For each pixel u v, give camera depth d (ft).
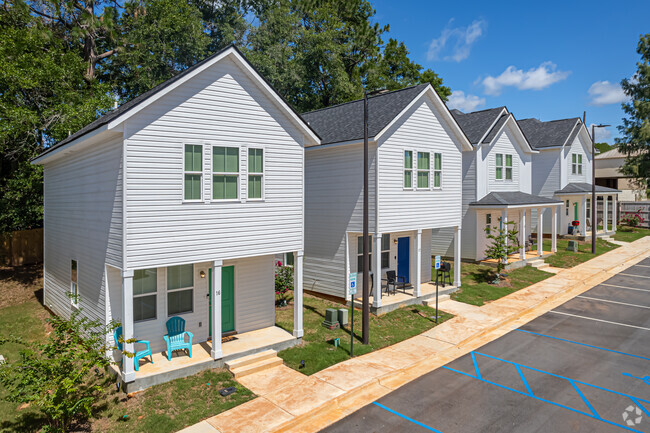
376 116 56.65
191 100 36.88
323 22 135.44
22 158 78.38
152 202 34.99
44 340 45.93
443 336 47.62
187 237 36.81
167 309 40.55
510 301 61.16
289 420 30.01
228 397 33.32
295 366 39.24
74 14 83.56
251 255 40.81
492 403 32.83
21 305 59.47
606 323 52.06
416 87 59.31
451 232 85.15
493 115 86.63
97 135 35.35
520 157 93.50
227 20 121.39
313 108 128.57
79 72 77.92
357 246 58.85
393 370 38.52
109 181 36.78
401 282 65.21
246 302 45.75
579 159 113.80
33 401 26.16
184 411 31.24
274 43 122.31
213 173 38.19
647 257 93.61
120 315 38.29
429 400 33.42
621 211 142.51
